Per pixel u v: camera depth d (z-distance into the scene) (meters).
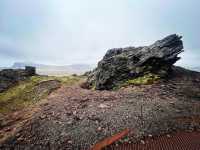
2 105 30.31
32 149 13.88
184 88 24.20
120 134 13.80
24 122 18.47
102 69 31.39
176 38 31.75
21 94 33.53
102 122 15.66
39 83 37.34
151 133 13.80
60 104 21.41
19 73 43.16
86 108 18.77
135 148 12.04
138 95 21.61
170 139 12.87
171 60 29.38
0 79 39.94
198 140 12.49
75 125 15.72
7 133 17.16
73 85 34.12
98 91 25.67
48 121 17.02
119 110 17.48
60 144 13.85
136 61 30.31
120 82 28.02
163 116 16.12
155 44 32.03
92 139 13.85
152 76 27.06
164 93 22.22
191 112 17.39
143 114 16.45
